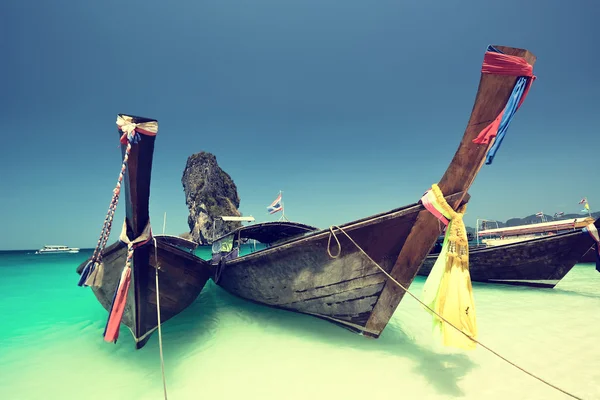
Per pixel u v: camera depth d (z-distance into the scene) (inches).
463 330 163.9
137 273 202.1
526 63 143.9
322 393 165.0
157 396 167.3
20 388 177.5
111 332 171.0
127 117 159.9
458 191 173.8
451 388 164.9
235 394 167.2
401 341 230.2
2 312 368.5
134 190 177.0
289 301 263.0
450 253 170.7
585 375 175.0
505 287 432.8
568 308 320.2
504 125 152.9
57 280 669.9
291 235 463.8
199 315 317.4
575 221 871.1
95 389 175.5
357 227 202.1
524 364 191.5
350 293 223.5
